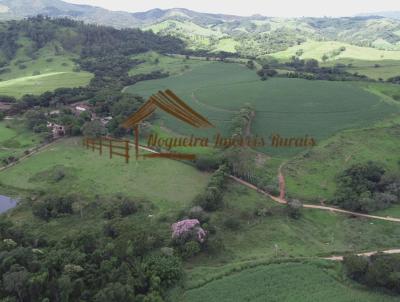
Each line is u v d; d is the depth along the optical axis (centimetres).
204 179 10481
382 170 10325
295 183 10288
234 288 6338
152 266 6438
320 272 6744
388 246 7756
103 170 11012
